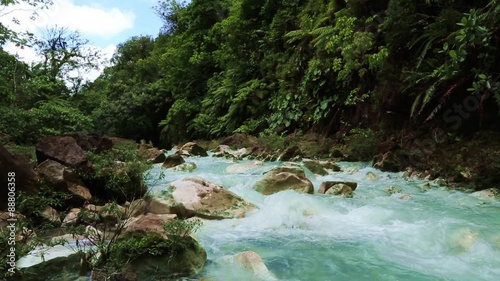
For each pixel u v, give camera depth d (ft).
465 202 17.61
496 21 20.44
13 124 32.96
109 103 88.48
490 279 9.75
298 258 11.43
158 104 85.97
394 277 10.00
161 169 29.25
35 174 15.16
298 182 20.06
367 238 13.15
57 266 9.64
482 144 21.63
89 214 13.74
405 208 16.88
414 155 25.48
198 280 9.60
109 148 24.84
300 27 46.24
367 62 32.63
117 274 9.29
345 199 18.57
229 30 61.82
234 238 13.30
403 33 28.25
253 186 20.22
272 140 40.16
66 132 37.93
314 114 39.63
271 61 53.16
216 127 59.52
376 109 32.30
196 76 76.48
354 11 36.60
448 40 22.91
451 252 11.69
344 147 33.55
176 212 15.56
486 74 21.09
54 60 59.98
